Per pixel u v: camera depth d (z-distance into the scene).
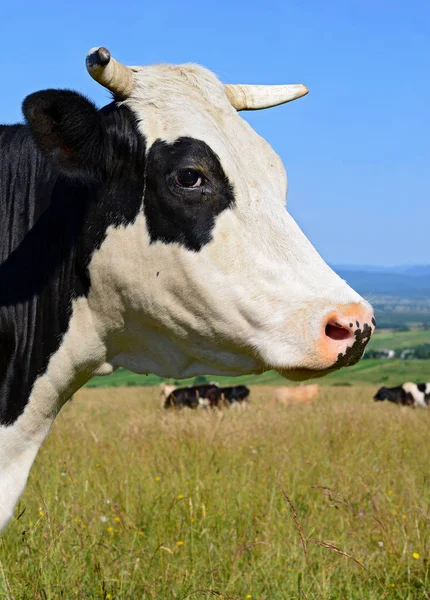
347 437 10.53
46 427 3.69
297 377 3.39
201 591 4.56
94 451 8.66
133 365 3.77
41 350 3.59
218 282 3.36
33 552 5.14
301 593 4.83
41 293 3.59
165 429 10.03
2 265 3.62
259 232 3.38
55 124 3.25
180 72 3.58
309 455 9.09
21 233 3.63
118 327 3.61
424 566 5.39
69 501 6.20
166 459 8.23
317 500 7.01
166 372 3.72
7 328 3.59
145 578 4.96
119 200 3.43
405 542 5.50
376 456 9.30
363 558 5.54
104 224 3.46
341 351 3.30
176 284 3.40
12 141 3.74
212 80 3.60
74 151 3.32
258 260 3.36
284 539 5.89
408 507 6.72
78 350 3.61
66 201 3.56
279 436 10.15
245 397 22.92
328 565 5.36
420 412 17.45
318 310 3.31
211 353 3.53
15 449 3.61
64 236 3.55
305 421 12.35
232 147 3.44
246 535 5.94
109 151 3.42
